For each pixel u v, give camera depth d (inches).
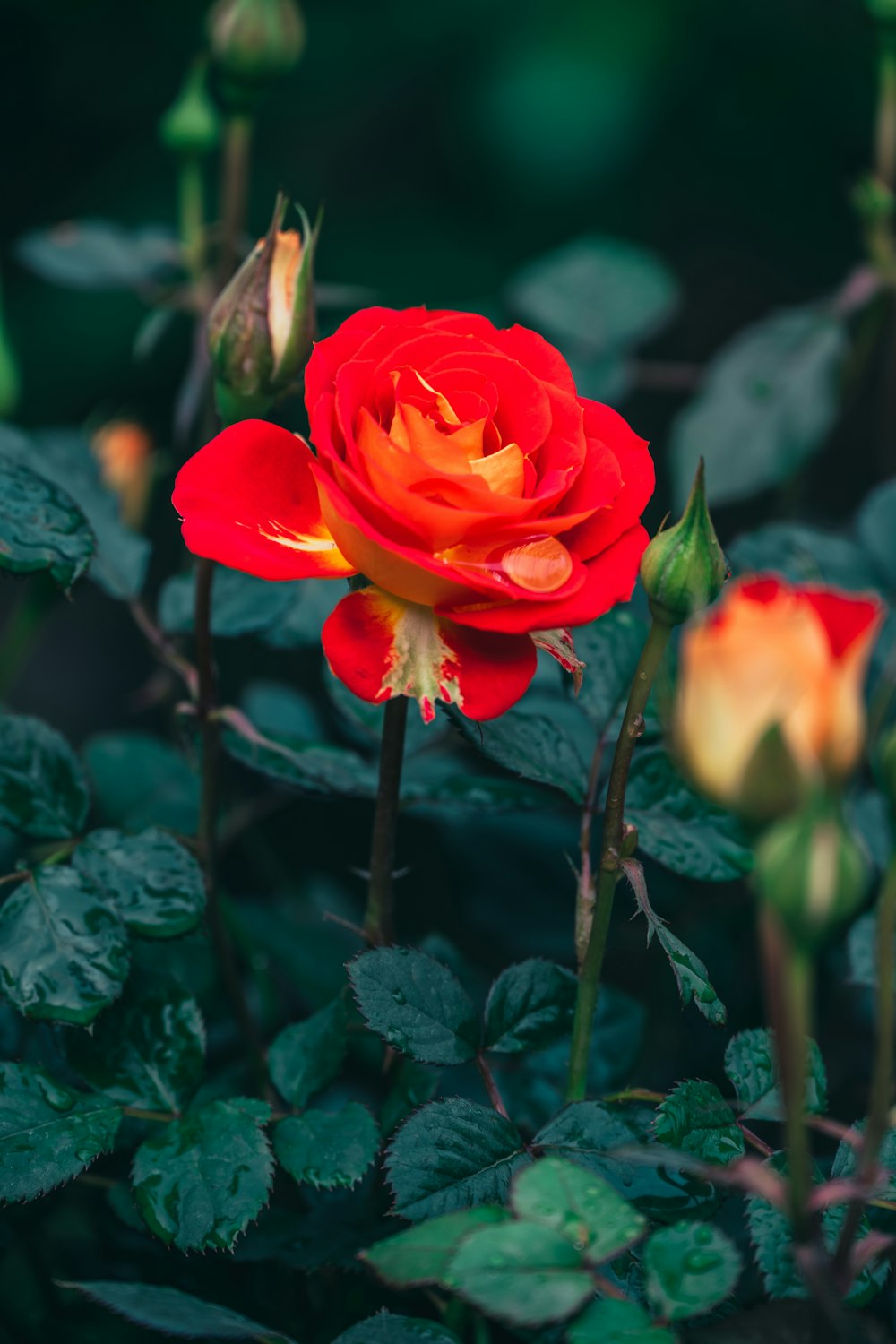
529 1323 23.5
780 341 34.6
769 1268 25.1
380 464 24.7
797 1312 25.0
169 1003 27.2
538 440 25.1
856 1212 23.8
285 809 33.9
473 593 24.9
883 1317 26.5
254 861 39.8
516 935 33.3
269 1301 28.4
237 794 45.0
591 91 52.5
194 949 31.0
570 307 37.9
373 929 27.3
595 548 25.3
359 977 26.3
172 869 27.4
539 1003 26.7
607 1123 25.8
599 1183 24.1
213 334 26.7
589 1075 29.6
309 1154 26.3
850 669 22.6
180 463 32.7
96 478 30.5
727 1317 25.0
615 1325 23.6
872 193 34.5
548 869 33.7
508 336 26.0
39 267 34.4
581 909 26.3
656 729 27.9
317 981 32.4
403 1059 28.1
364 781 28.9
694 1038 31.9
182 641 32.2
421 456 24.9
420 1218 25.3
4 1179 25.9
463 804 28.9
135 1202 25.9
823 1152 31.0
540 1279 23.6
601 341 37.5
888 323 40.9
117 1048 27.0
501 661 25.2
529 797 29.0
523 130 52.7
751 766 22.6
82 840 27.6
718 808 27.6
